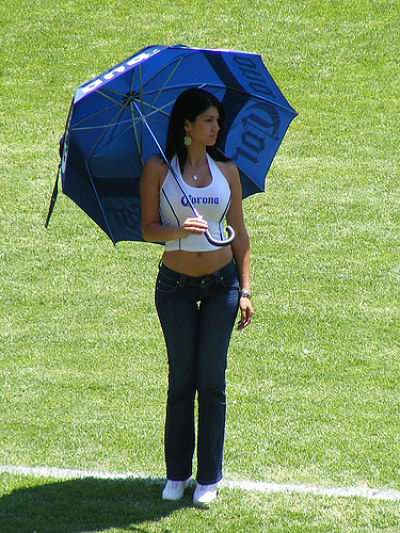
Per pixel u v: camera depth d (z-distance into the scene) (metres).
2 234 29.20
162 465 16.56
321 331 22.78
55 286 25.73
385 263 26.73
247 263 14.95
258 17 46.72
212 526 14.11
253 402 19.22
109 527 14.01
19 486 15.44
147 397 19.53
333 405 19.08
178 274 14.14
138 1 48.75
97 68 42.72
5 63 43.09
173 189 14.08
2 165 34.31
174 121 14.09
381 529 14.02
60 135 37.00
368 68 42.22
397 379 20.23
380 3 47.25
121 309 24.31
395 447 17.17
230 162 14.77
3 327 23.19
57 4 48.38
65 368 20.95
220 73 14.98
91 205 15.12
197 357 14.48
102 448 17.23
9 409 18.91
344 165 34.19
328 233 28.98
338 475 16.09
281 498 15.07
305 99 39.78
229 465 16.48
